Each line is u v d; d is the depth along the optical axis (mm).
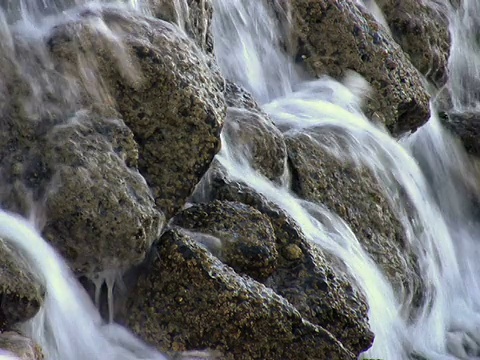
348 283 9422
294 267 9234
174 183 9016
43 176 8430
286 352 8469
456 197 13820
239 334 8336
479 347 11227
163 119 8969
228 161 10031
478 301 12477
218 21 12008
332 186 10984
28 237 8188
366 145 11750
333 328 9062
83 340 8328
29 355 7328
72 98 8750
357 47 12562
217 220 9086
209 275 8391
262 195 9680
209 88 9266
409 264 11344
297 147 10984
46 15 9320
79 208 8305
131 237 8406
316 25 12586
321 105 12133
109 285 8562
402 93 12688
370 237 11039
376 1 14031
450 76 15539
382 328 10164
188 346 8375
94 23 8969
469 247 13391
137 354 8414
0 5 8961
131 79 8875
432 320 11422
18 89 8648
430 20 14328
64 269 8336
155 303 8453
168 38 9180
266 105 11977
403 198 11945
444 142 14039
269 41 12602
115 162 8602
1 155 8508
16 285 7684
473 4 16562
